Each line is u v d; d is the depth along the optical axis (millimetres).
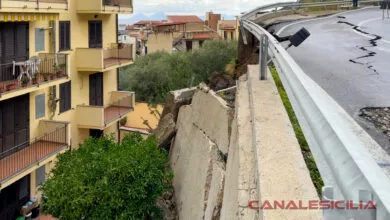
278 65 7426
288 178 3896
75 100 19422
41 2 14773
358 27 18641
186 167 13641
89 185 11227
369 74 8688
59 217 11305
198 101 14781
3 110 14250
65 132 15938
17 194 15422
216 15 77438
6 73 14344
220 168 9703
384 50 12031
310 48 13148
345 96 6887
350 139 2359
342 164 2230
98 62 19172
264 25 22359
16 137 15016
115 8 20781
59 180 11914
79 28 19500
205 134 12852
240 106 8250
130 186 11484
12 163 13750
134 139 15562
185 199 12422
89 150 14156
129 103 22688
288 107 6582
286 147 4699
